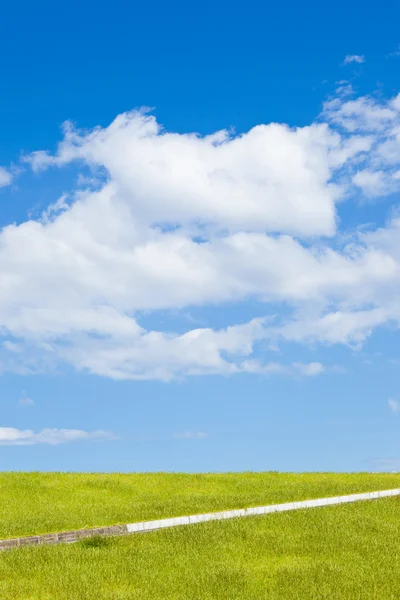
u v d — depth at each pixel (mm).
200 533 17047
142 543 16328
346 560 15047
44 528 18016
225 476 30375
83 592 12516
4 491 25547
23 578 13430
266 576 13898
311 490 25047
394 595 12719
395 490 23750
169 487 27922
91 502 24469
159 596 12438
